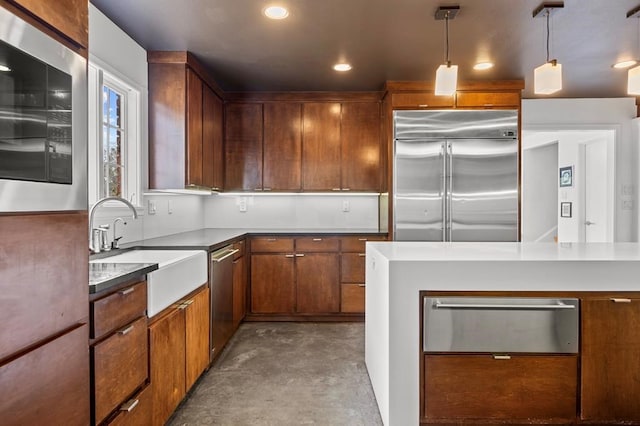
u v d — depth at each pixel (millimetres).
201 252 2672
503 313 2000
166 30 2779
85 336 1352
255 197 4738
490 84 3982
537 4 2449
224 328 3176
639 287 1984
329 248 4078
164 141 3174
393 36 2904
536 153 7898
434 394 2021
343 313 4090
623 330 1992
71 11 1283
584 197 5504
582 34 2893
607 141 4855
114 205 2854
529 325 2004
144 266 1856
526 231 7934
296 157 4352
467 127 3994
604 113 4703
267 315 4117
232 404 2387
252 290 4086
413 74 3752
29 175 1101
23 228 1079
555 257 2064
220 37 2900
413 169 4008
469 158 3996
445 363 2016
